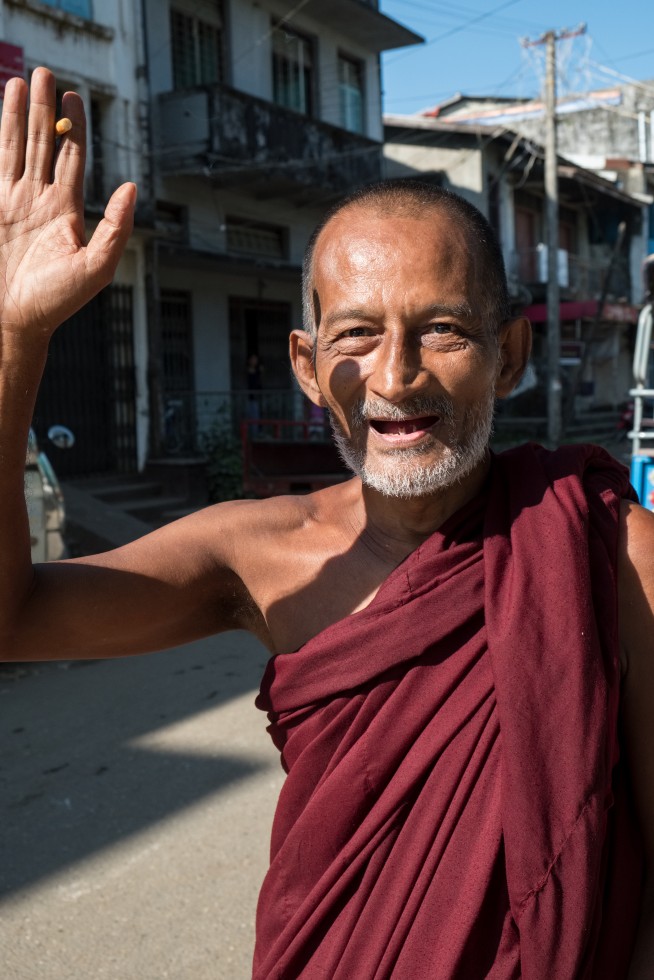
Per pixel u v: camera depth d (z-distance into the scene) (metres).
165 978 2.78
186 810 3.82
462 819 1.04
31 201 1.15
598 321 22.41
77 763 4.33
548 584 1.08
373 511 1.30
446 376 1.15
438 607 1.12
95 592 1.30
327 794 1.10
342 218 1.22
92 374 11.88
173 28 13.76
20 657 1.30
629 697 1.11
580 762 1.00
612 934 1.06
